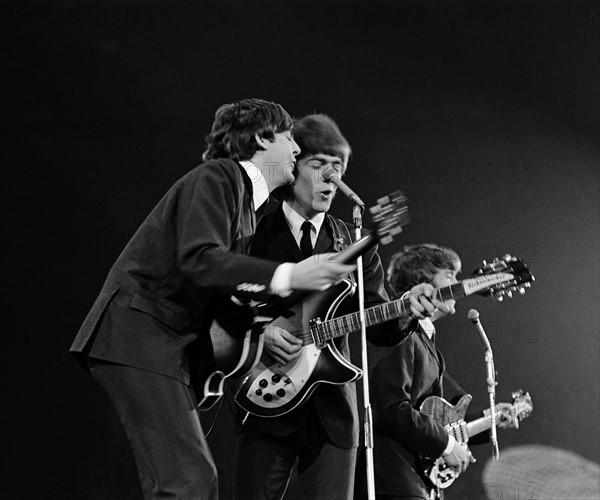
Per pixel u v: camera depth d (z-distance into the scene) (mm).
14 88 7723
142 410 3016
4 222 7562
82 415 7320
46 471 7215
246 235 3441
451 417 4867
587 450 7926
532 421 7930
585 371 8102
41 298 7500
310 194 4336
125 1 7852
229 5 7992
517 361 8062
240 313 3316
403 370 4578
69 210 7648
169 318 3113
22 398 7320
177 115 7852
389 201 3184
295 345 3959
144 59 7852
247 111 3752
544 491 7723
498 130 8430
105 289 3174
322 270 2955
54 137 7727
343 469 3943
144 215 7691
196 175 3268
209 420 7160
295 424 4004
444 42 8414
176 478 2980
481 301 8117
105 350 3049
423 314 3971
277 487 4016
